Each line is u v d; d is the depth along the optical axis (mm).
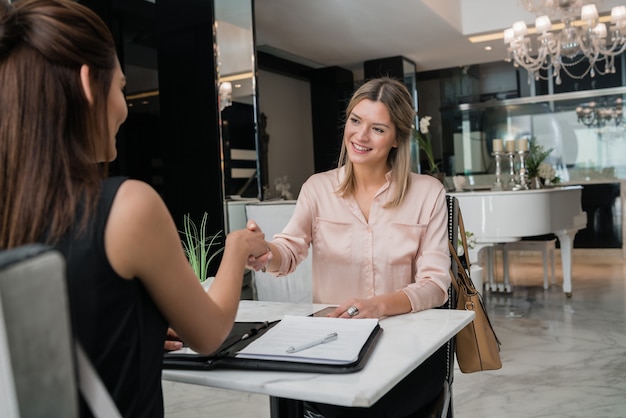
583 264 7324
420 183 1767
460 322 1317
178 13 4457
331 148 8938
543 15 6574
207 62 4391
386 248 1738
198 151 4457
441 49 7910
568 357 3473
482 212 4680
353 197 1802
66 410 497
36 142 719
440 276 1593
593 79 8469
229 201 4449
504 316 4625
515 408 2713
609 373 3154
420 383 1469
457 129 9305
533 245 5766
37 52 738
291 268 1720
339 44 7383
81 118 760
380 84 1729
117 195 753
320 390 893
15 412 447
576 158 8641
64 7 763
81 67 759
